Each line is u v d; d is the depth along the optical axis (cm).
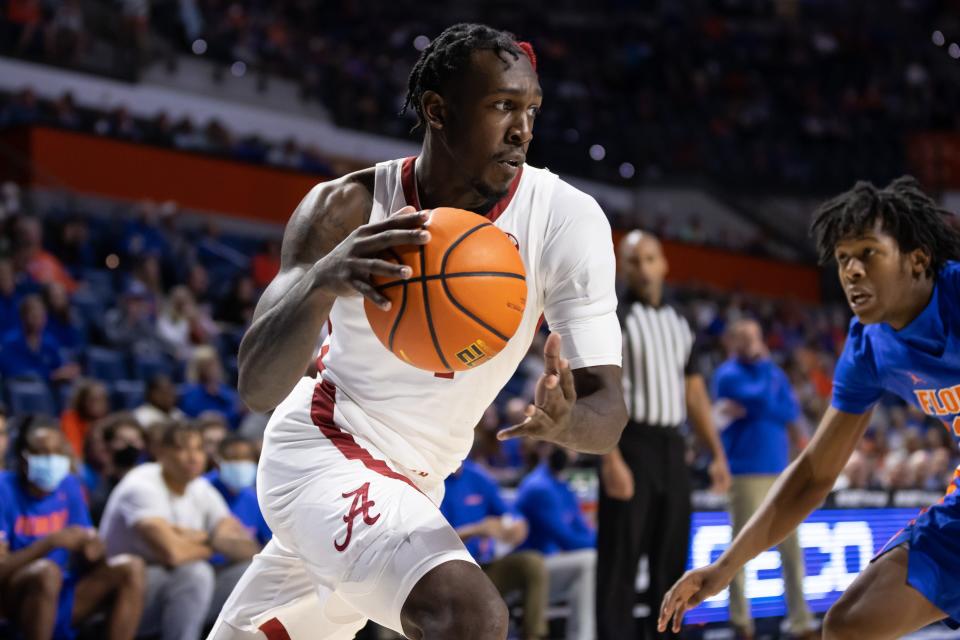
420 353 213
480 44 223
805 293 1966
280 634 262
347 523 223
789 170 2217
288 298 211
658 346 484
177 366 898
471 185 232
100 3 1711
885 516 712
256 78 1809
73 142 1270
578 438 212
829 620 279
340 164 1733
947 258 282
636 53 2400
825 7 2683
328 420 244
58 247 1081
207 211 1384
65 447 468
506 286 210
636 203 2116
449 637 203
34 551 440
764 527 299
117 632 448
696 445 723
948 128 2361
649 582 485
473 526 556
